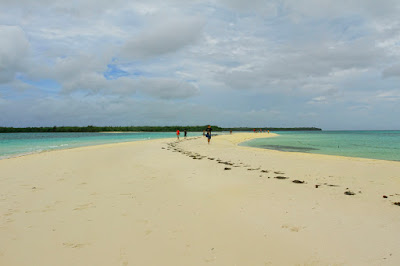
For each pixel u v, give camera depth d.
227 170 11.09
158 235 4.45
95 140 45.59
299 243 4.14
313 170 11.23
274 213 5.54
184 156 16.77
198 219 5.19
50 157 16.14
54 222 5.07
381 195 7.05
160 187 7.93
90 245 4.10
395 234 4.46
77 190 7.60
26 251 3.91
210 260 3.64
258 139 51.50
